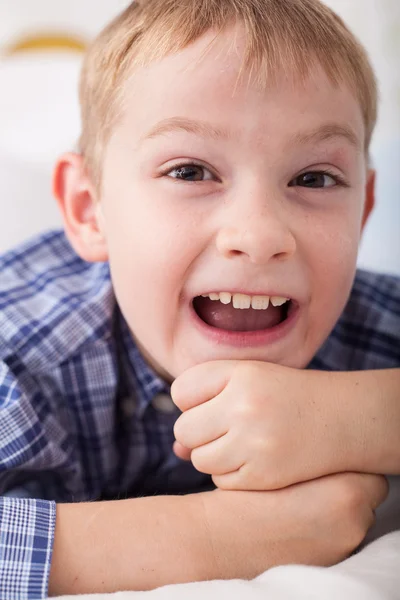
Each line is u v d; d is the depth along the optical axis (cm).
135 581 34
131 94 40
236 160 38
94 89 45
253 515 35
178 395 38
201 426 37
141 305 40
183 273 39
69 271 55
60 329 47
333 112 39
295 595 31
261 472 36
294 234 38
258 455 36
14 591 33
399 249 69
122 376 49
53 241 57
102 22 79
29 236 64
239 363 38
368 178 48
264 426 36
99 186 44
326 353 52
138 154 40
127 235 40
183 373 38
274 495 36
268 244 36
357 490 37
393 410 38
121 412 49
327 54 40
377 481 38
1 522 34
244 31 39
